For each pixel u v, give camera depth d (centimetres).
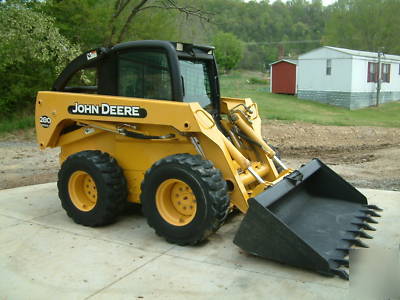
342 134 1399
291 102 2408
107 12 1508
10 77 1523
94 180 505
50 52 1388
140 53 500
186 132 454
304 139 1331
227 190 449
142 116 469
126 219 550
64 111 526
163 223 463
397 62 2612
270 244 401
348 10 4306
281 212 461
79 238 491
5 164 967
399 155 971
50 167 927
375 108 2311
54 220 553
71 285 384
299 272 400
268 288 373
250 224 407
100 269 413
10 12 1262
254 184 516
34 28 1312
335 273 380
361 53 2381
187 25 1770
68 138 559
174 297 362
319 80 2434
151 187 463
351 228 463
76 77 1478
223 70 5200
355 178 758
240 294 364
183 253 445
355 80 2283
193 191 438
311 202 532
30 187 720
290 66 2759
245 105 566
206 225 435
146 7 1528
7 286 384
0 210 596
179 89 477
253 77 4669
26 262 431
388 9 3844
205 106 542
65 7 1500
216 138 455
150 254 444
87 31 1524
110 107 489
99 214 509
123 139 514
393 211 557
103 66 527
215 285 379
